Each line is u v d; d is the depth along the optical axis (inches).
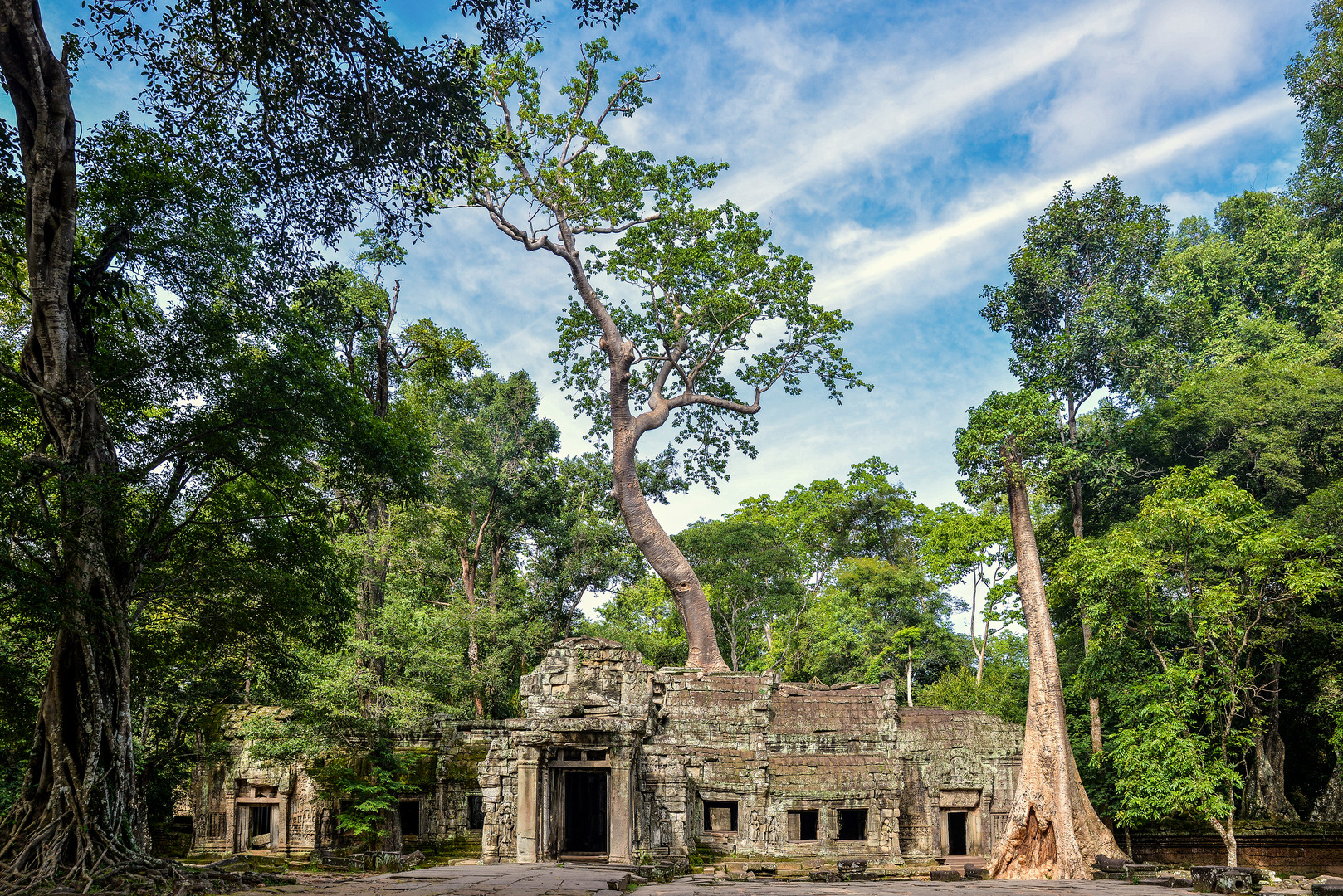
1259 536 1102.4
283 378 725.3
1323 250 1948.8
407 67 667.4
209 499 818.2
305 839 1207.6
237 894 567.8
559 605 1962.4
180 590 811.4
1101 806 1392.7
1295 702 1364.4
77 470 615.8
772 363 1936.5
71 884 550.6
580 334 1939.0
